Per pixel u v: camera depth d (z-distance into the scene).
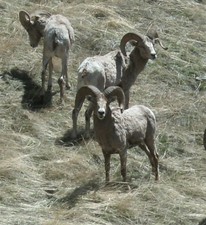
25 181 20.17
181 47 30.72
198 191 20.23
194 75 28.81
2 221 17.83
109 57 23.31
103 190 19.61
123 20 31.97
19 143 22.39
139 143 20.31
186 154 23.08
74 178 20.53
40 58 28.12
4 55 27.89
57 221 17.69
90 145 22.55
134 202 19.02
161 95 26.89
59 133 23.44
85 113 23.00
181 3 34.72
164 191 19.89
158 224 18.41
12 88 25.88
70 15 31.47
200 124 24.95
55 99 25.69
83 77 22.42
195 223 18.61
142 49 23.42
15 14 31.08
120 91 19.09
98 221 18.11
